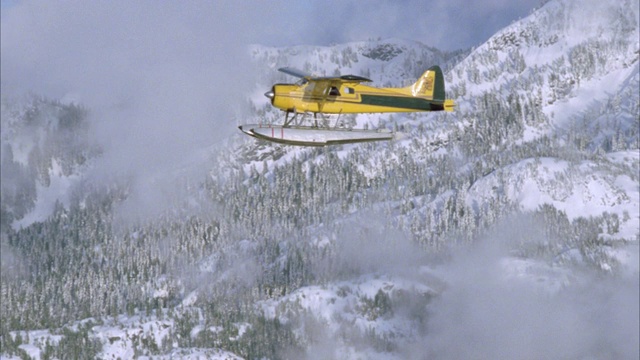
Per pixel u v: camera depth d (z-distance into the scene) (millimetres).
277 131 195625
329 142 197125
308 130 197375
